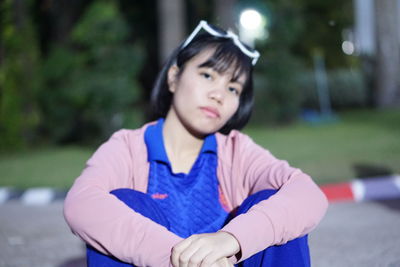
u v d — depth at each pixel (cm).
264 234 152
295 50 2047
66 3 1145
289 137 998
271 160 191
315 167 628
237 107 193
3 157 892
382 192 493
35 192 570
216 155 198
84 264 316
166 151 196
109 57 885
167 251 148
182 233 181
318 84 1695
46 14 1205
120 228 152
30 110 993
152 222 154
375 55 1716
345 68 2181
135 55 899
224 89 188
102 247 154
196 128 188
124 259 153
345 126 1176
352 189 498
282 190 167
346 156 700
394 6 1678
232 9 1220
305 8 2025
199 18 1443
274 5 1268
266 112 1231
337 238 348
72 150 944
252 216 154
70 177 652
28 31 984
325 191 498
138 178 190
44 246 364
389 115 1412
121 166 186
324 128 1156
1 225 437
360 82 1814
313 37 2075
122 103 878
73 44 1121
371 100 1769
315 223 165
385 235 349
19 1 973
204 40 191
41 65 1034
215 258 144
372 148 761
